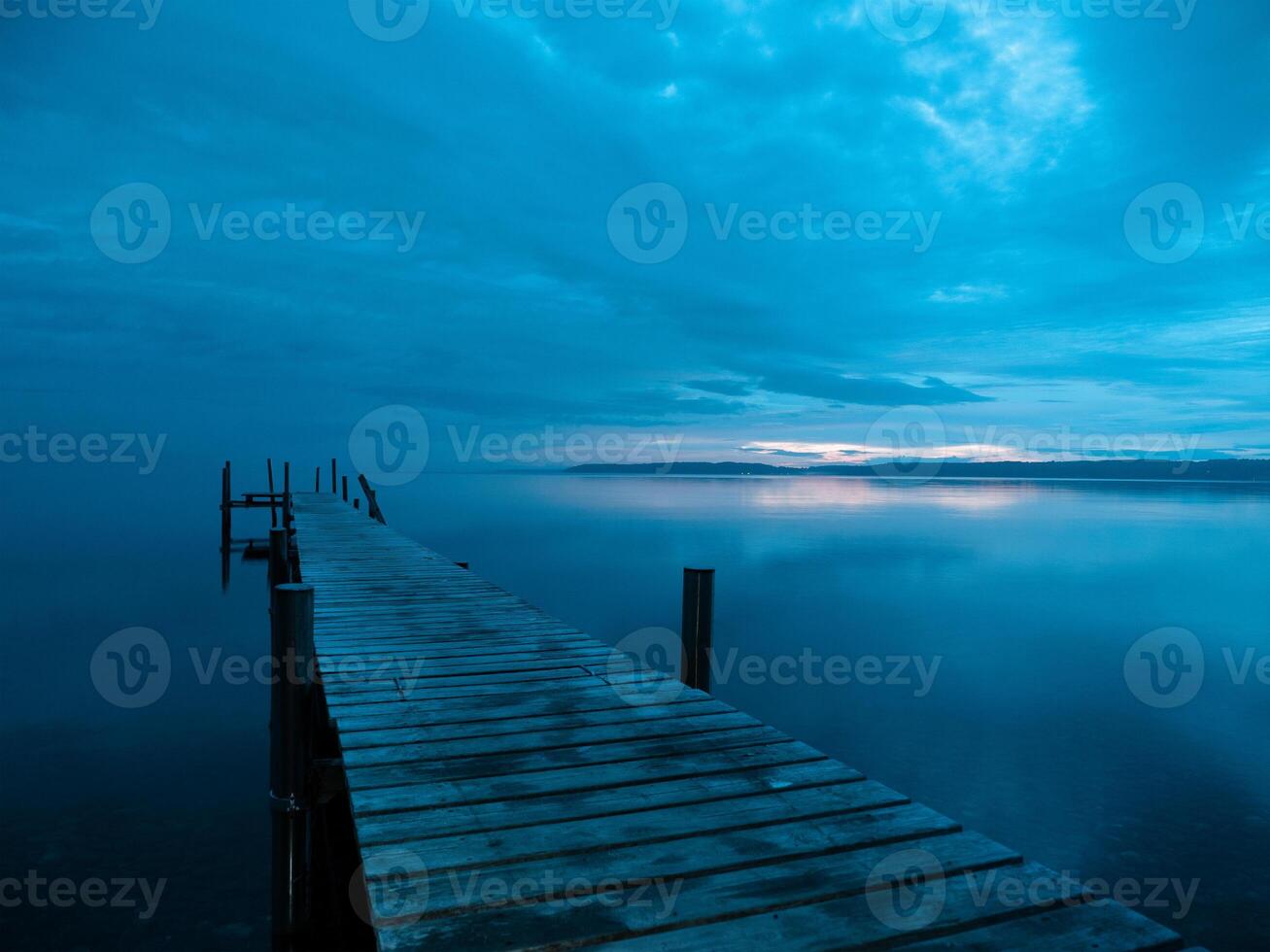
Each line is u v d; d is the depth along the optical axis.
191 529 34.75
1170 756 7.51
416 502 59.72
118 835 5.42
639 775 2.90
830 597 16.89
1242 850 5.48
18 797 6.07
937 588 18.33
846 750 7.71
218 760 6.91
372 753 3.13
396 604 6.74
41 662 10.68
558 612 15.05
